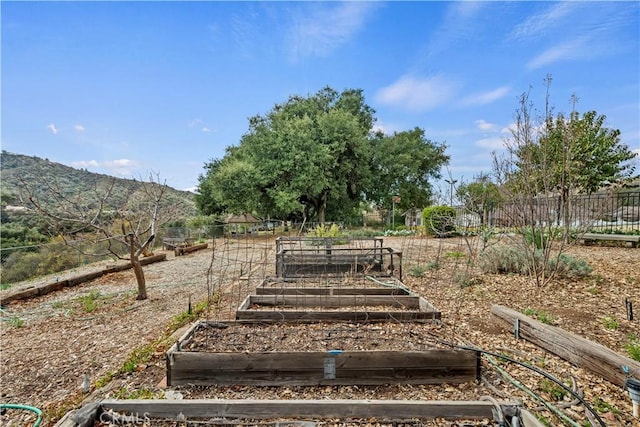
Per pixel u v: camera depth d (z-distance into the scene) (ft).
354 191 71.31
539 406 6.28
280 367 7.39
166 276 24.23
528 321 9.35
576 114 24.88
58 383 8.59
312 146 60.18
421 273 19.15
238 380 7.41
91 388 7.99
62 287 20.72
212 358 7.44
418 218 65.16
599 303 12.24
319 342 8.91
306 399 6.66
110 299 17.65
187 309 15.05
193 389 7.34
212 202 80.48
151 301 16.90
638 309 11.50
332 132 63.57
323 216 69.77
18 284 22.29
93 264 30.78
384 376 7.33
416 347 8.43
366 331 9.77
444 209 40.47
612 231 28.99
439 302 13.44
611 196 24.62
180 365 7.48
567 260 16.43
